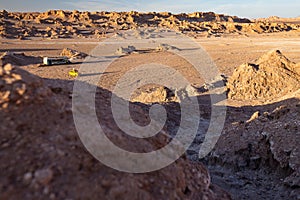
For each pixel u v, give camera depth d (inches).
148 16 5575.8
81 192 207.8
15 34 3437.5
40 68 1649.9
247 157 490.3
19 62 1760.6
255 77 998.4
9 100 243.0
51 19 4761.3
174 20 5295.3
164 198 235.0
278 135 475.2
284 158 442.9
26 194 197.5
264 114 559.5
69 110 264.8
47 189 202.7
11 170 206.8
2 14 4628.4
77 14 5201.8
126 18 5196.9
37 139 229.9
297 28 5004.9
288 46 2674.7
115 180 222.7
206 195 279.4
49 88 278.4
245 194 413.7
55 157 221.5
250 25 4881.9
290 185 404.8
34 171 209.0
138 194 223.1
